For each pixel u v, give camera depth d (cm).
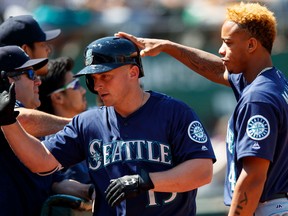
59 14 3344
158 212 1423
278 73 1527
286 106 1478
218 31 3362
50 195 1655
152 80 3194
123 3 3459
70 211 1572
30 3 3488
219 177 3080
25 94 1572
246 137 1459
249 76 1526
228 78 1658
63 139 1475
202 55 1747
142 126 1430
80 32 3356
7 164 1528
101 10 3431
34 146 1428
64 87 1980
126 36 1547
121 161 1422
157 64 3191
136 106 1438
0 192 1517
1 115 1367
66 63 1991
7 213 1520
